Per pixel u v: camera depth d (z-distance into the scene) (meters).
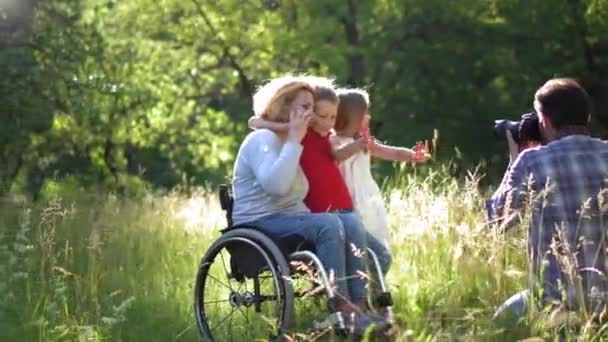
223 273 16.72
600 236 12.29
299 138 12.70
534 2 61.91
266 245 12.27
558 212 12.38
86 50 44.47
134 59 52.47
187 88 67.06
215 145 68.50
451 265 14.36
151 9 69.44
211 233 20.30
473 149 61.81
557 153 12.51
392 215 16.59
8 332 13.34
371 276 12.74
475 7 62.81
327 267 12.36
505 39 62.88
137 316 14.33
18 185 52.06
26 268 16.23
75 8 45.16
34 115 42.75
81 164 56.28
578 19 62.34
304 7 64.81
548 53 62.66
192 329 13.84
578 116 12.70
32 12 43.09
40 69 42.19
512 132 13.70
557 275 12.39
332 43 65.12
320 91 13.44
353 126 14.10
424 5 62.41
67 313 13.64
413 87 63.50
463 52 62.94
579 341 11.41
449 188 16.00
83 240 18.41
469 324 12.63
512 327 12.14
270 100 13.09
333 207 13.25
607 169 12.47
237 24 69.38
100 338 13.12
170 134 65.38
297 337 12.07
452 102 62.62
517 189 12.58
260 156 12.84
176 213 22.89
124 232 19.30
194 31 69.62
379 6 64.12
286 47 63.72
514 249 13.87
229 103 74.62
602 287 12.15
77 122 50.31
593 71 62.84
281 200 13.09
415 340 11.66
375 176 53.84
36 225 21.06
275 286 12.18
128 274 16.30
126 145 65.19
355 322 11.94
